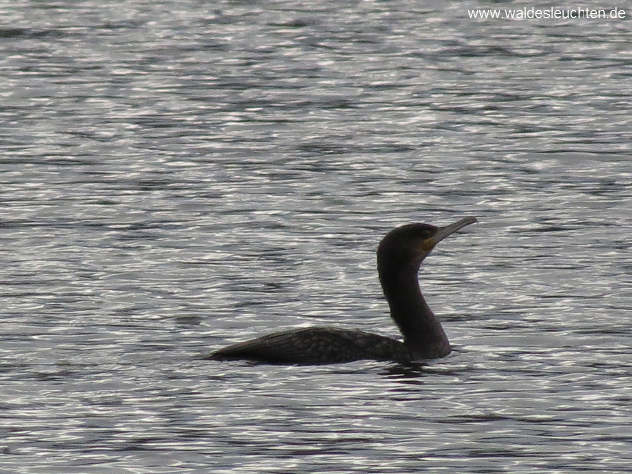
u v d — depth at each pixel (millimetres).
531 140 26125
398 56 34781
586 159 24672
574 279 17438
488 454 11773
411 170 23922
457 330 15422
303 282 17422
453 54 35062
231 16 40594
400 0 42938
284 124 27797
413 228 14906
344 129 27312
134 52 35438
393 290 14727
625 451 11836
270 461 11633
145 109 29188
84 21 39750
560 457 11719
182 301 16531
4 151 25344
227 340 14992
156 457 11711
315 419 12531
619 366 14055
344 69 33281
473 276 17688
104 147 25750
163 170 23969
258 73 32938
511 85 31406
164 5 42500
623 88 31016
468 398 13102
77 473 11422
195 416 12578
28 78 32219
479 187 22750
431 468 11492
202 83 31844
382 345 14273
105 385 13344
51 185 22844
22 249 18922
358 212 21172
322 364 13953
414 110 28969
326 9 41594
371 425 12406
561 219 20625
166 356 14289
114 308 16188
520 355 14469
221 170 24000
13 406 12805
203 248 19062
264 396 13055
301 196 22141
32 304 16328
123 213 21000
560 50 35500
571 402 13008
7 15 40594
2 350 14492
